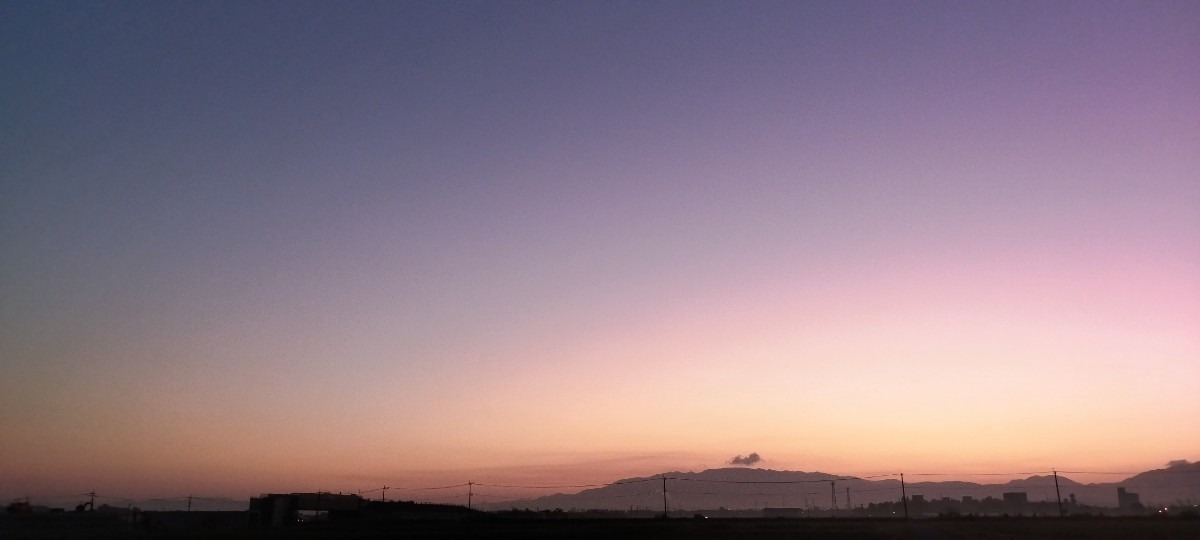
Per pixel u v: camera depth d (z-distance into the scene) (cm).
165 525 8756
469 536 7775
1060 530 8875
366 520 10675
